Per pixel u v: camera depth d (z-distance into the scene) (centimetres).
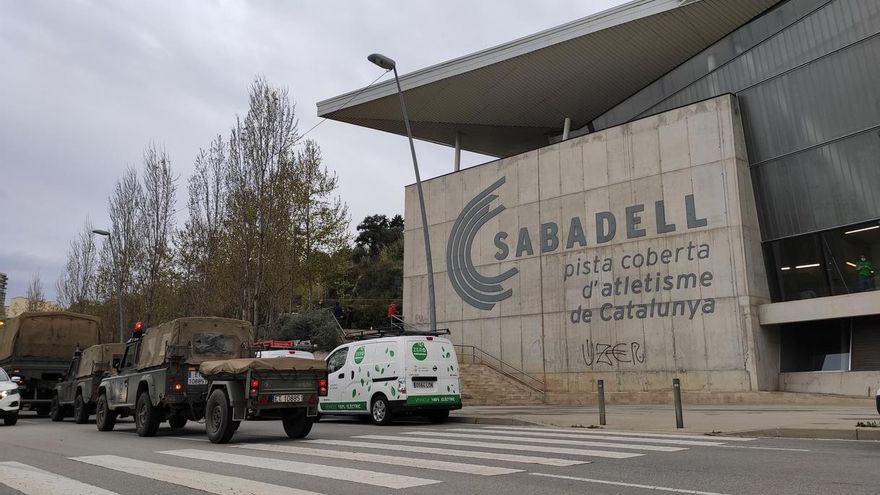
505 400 2678
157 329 1448
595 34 2758
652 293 2581
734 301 2353
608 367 2672
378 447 1065
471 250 3309
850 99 2258
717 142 2492
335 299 6106
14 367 2252
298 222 3303
